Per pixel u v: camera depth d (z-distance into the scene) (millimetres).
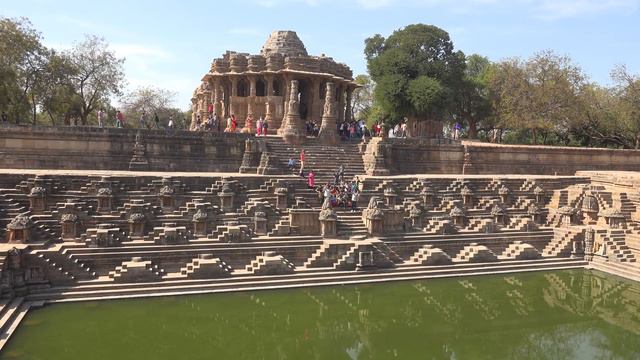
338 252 27438
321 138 39406
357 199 32156
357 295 25156
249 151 34844
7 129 31406
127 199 27750
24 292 21781
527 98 59812
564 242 32688
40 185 26578
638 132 61344
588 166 47906
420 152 41781
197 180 29594
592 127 64812
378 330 21516
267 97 46531
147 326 20578
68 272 23156
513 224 33906
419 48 59000
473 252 30156
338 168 37219
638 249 31438
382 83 56281
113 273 23547
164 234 25844
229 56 49500
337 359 18641
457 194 35438
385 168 37906
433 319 22938
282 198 30156
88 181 27656
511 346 20281
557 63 60156
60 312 21125
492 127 73812
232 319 21734
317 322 21984
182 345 19219
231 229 26812
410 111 56688
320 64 47125
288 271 26172
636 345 20734
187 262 25562
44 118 71188
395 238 29875
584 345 20578
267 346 19578
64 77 50406
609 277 29828
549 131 65438
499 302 25312
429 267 28688
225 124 49031
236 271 25797
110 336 19531
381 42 65000
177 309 22203
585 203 35281
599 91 65312
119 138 33625
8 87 43438
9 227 23438
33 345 18266
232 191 29375
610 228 33312
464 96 68688
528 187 37875
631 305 25531
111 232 25125
